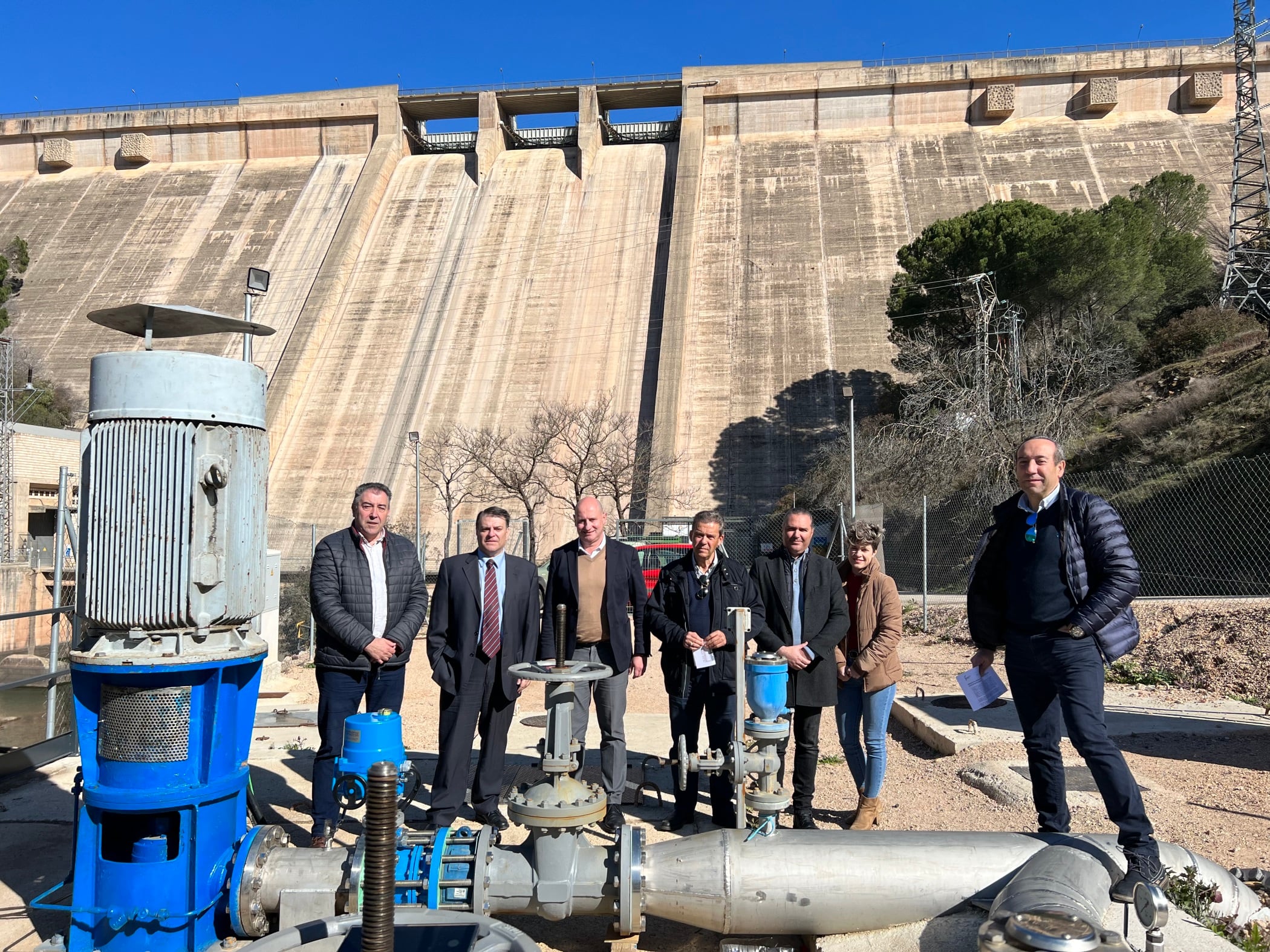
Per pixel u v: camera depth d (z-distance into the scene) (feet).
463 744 17.84
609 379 159.53
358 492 18.17
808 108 211.82
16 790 21.38
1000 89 204.33
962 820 19.03
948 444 98.32
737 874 12.59
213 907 12.95
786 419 150.51
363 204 198.29
